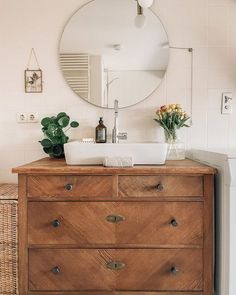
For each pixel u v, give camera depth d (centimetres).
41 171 147
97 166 153
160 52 204
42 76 205
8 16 205
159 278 150
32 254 151
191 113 205
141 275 150
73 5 204
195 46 204
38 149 207
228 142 205
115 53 204
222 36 204
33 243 150
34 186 149
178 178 148
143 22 203
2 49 205
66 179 149
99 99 204
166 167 148
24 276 150
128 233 149
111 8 203
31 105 206
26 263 150
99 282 150
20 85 206
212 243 148
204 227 148
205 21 204
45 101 206
